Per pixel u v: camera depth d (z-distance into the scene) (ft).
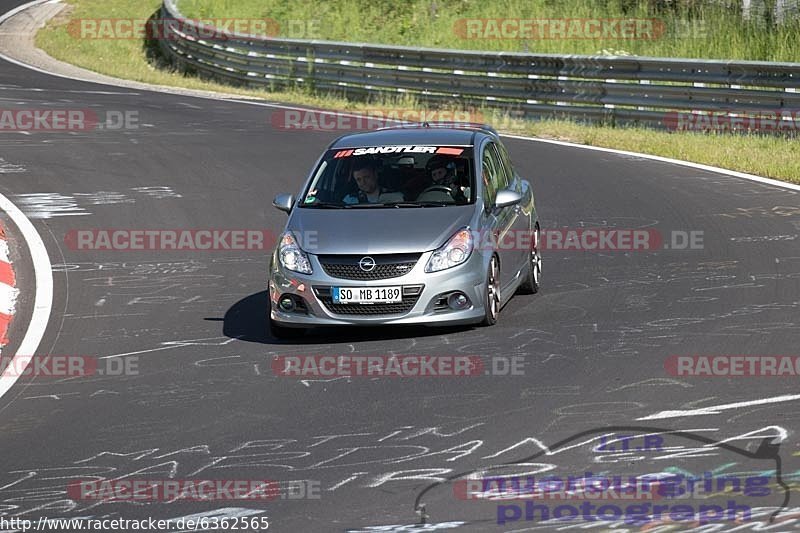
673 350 102.37
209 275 146.30
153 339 118.32
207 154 229.86
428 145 124.88
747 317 112.37
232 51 353.92
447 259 110.83
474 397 92.07
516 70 271.90
